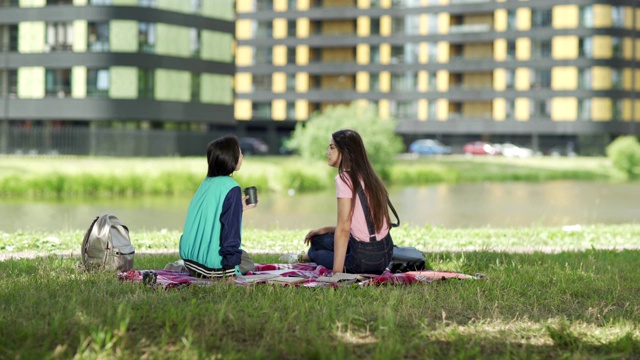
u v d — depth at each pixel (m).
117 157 44.06
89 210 25.89
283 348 5.19
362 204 7.79
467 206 28.62
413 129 74.38
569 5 68.94
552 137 71.75
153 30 50.09
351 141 7.84
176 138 47.75
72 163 37.09
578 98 69.25
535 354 5.26
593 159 56.22
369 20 75.44
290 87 77.69
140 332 5.51
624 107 69.38
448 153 70.06
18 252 11.48
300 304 6.42
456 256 10.56
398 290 7.19
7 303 6.42
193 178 34.78
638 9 69.25
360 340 5.50
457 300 6.87
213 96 53.16
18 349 5.05
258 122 77.81
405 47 74.69
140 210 26.25
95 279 7.58
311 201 30.39
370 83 75.69
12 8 50.31
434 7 73.38
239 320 5.83
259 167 38.22
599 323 6.26
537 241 13.75
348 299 6.79
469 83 74.00
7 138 46.00
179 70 51.19
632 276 8.84
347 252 8.14
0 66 50.53
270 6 77.81
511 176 45.66
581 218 24.25
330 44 76.50
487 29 72.75
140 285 7.22
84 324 5.58
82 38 49.44
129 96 49.44
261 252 11.66
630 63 69.25
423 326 5.82
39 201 29.09
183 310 6.05
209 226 7.56
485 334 5.76
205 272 7.59
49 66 49.97
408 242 13.30
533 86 70.56
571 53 69.19
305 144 40.12
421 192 35.66
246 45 78.25
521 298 7.21
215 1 52.97
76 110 49.59
